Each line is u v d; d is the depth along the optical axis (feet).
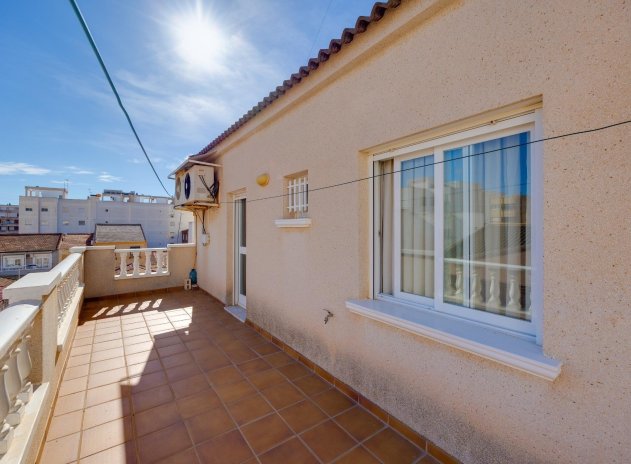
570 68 5.08
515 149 6.57
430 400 7.37
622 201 4.61
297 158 12.48
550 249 5.34
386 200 9.60
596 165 4.84
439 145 7.93
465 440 6.65
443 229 7.89
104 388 10.18
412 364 7.79
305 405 9.29
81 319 17.53
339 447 7.53
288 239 13.07
